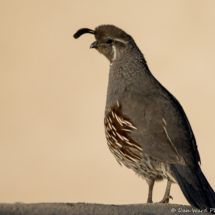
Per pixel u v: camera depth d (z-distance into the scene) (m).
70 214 6.25
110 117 10.73
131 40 11.50
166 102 9.93
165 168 9.32
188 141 9.38
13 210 6.12
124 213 6.73
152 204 8.22
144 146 9.57
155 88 10.41
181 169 8.95
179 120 9.62
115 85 10.98
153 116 9.71
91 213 6.46
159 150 9.34
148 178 10.02
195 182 8.62
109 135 10.81
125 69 11.02
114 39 11.51
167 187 9.70
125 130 10.05
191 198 8.27
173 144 9.28
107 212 6.64
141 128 9.72
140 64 11.02
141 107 9.95
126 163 10.44
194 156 9.29
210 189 8.52
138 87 10.53
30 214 6.02
